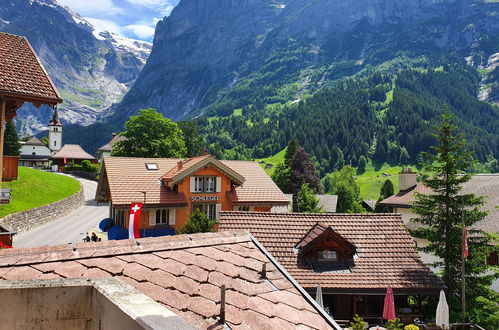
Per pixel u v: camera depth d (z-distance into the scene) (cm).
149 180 4116
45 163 13300
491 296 2455
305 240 2361
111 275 474
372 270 2245
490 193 3428
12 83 1503
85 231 4716
